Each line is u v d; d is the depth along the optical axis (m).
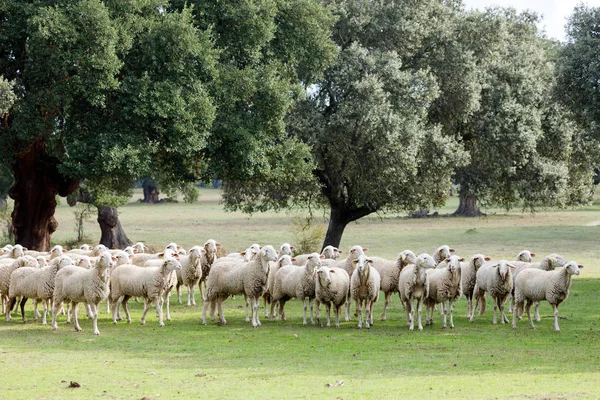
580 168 43.31
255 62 32.75
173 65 28.92
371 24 37.16
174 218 88.12
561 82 32.09
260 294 20.83
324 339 18.61
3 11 27.94
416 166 35.12
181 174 31.67
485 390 12.39
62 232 65.81
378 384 13.12
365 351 16.98
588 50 30.84
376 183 36.81
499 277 20.88
